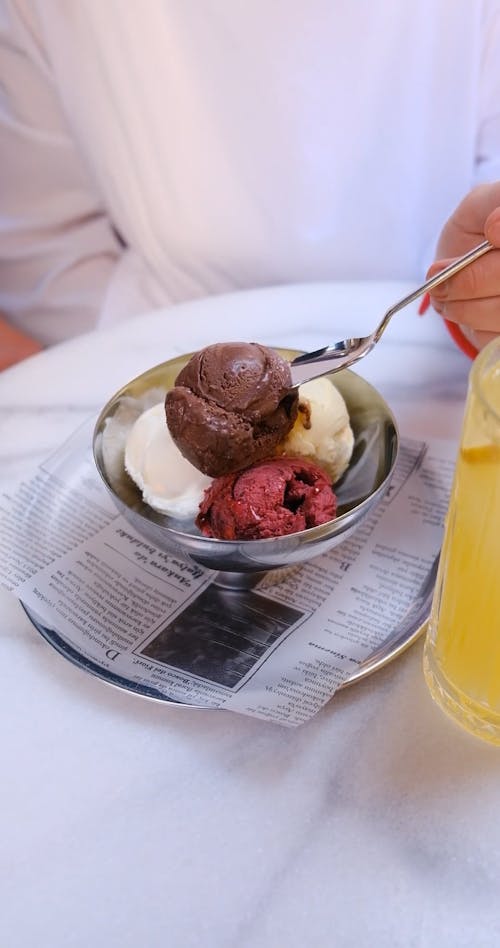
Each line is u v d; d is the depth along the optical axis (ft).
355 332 2.96
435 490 2.35
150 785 1.67
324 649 1.92
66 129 4.17
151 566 2.14
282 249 3.99
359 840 1.57
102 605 2.02
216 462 1.95
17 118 4.17
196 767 1.70
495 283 2.18
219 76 3.60
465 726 1.77
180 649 1.93
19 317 4.58
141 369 2.85
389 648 1.91
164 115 3.72
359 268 4.09
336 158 3.79
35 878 1.52
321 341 2.91
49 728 1.78
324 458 2.19
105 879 1.51
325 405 2.17
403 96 3.69
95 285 4.45
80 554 2.15
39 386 2.80
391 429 2.12
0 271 4.57
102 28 3.58
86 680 1.88
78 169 4.29
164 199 3.97
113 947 1.42
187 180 3.87
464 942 1.41
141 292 4.28
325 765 1.70
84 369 2.86
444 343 2.92
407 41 3.56
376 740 1.75
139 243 4.20
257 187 3.84
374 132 3.76
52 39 3.70
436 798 1.64
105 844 1.57
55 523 2.24
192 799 1.64
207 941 1.42
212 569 2.02
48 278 4.43
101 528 2.23
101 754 1.73
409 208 3.99
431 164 3.95
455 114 3.82
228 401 1.93
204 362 1.99
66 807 1.63
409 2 3.46
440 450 2.47
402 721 1.79
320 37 3.50
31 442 2.56
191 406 1.92
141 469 2.12
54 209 4.38
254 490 1.97
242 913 1.46
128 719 1.80
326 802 1.64
